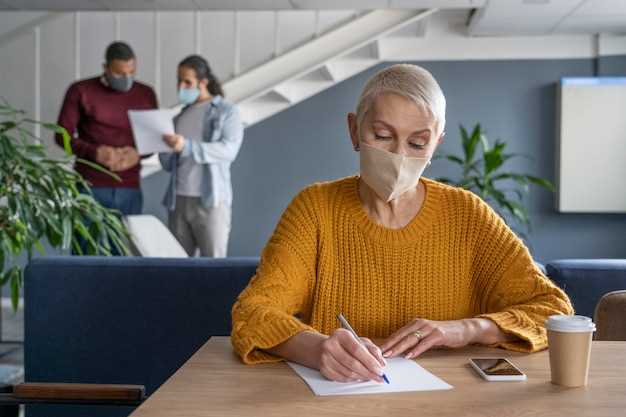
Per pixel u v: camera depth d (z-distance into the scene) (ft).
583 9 17.17
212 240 13.88
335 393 3.40
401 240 4.81
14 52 20.98
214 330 7.66
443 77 20.57
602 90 19.80
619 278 7.54
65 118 14.19
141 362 7.70
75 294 7.72
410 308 4.81
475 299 4.99
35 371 7.77
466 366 3.90
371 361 3.60
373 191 4.82
